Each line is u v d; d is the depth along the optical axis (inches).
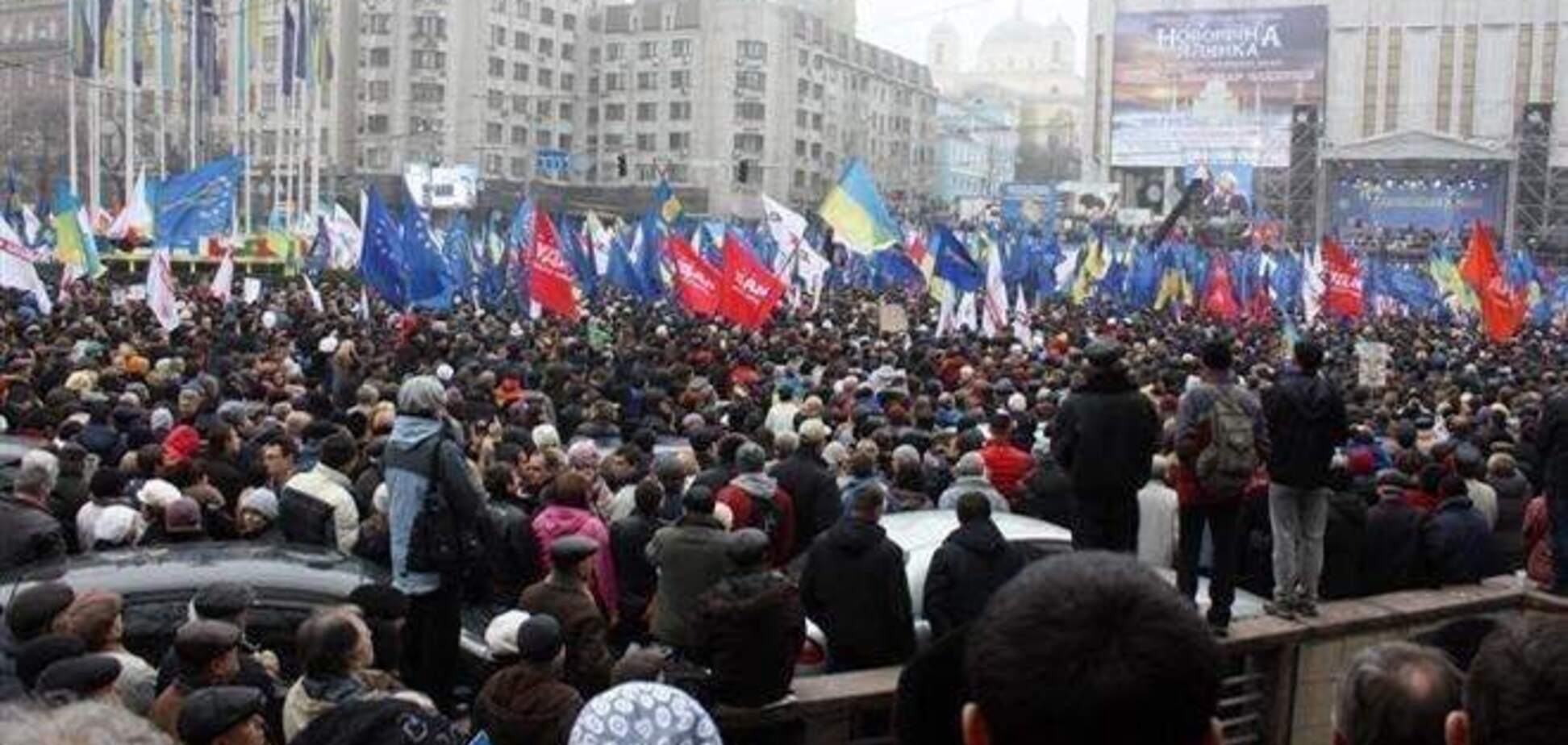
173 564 279.0
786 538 385.4
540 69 4613.7
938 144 5669.3
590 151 4753.9
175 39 2044.8
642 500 356.5
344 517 354.6
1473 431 574.6
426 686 297.1
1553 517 368.8
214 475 402.6
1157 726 71.6
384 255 909.2
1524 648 95.3
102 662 193.3
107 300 1133.7
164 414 489.4
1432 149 3496.6
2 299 1137.4
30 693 197.6
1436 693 123.6
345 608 233.3
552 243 942.4
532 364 793.6
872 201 1013.8
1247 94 3690.9
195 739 176.9
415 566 291.9
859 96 5132.9
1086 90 4443.9
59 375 637.9
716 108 4542.3
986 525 303.3
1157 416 344.8
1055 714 71.7
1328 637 325.4
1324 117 3698.3
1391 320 1630.2
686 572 307.3
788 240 1251.2
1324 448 323.3
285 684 262.2
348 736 164.7
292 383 645.3
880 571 300.8
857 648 300.4
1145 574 76.4
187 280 1457.9
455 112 4328.3
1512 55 3850.9
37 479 341.4
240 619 243.4
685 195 4520.2
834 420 559.8
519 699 223.0
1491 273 1238.9
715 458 459.8
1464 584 380.5
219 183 1131.3
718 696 263.7
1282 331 1318.9
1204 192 3496.6
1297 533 331.3
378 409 461.7
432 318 1023.6
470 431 491.2
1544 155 3430.1
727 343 909.2
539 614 246.1
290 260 1600.6
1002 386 657.6
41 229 1390.3
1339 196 3592.5
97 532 343.6
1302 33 3649.1
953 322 1132.5
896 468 422.0
